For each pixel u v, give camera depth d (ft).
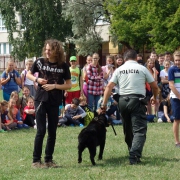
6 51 222.48
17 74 50.31
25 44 158.61
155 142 36.81
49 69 27.68
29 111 47.83
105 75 51.60
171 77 34.19
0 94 90.99
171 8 114.62
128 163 28.68
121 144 35.88
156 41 117.19
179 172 26.12
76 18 148.46
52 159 29.07
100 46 156.15
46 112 27.96
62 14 150.92
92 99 49.24
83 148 28.53
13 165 28.96
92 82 49.08
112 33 141.49
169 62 51.26
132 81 28.35
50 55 27.55
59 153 32.58
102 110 29.55
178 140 34.96
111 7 129.70
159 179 24.56
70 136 40.75
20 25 160.45
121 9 128.36
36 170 27.22
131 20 129.18
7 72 49.85
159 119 50.06
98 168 27.45
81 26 149.79
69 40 159.74
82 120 48.65
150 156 30.91
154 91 29.19
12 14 158.81
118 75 28.76
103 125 29.32
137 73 28.48
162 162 28.81
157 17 115.34
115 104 48.96
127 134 29.78
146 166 27.68
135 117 28.19
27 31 157.38
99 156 30.01
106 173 26.03
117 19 129.70
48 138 28.22
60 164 28.96
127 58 29.14
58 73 27.76
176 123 34.73
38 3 152.15
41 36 154.71
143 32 124.26
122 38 128.67
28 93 48.98
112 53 179.01
